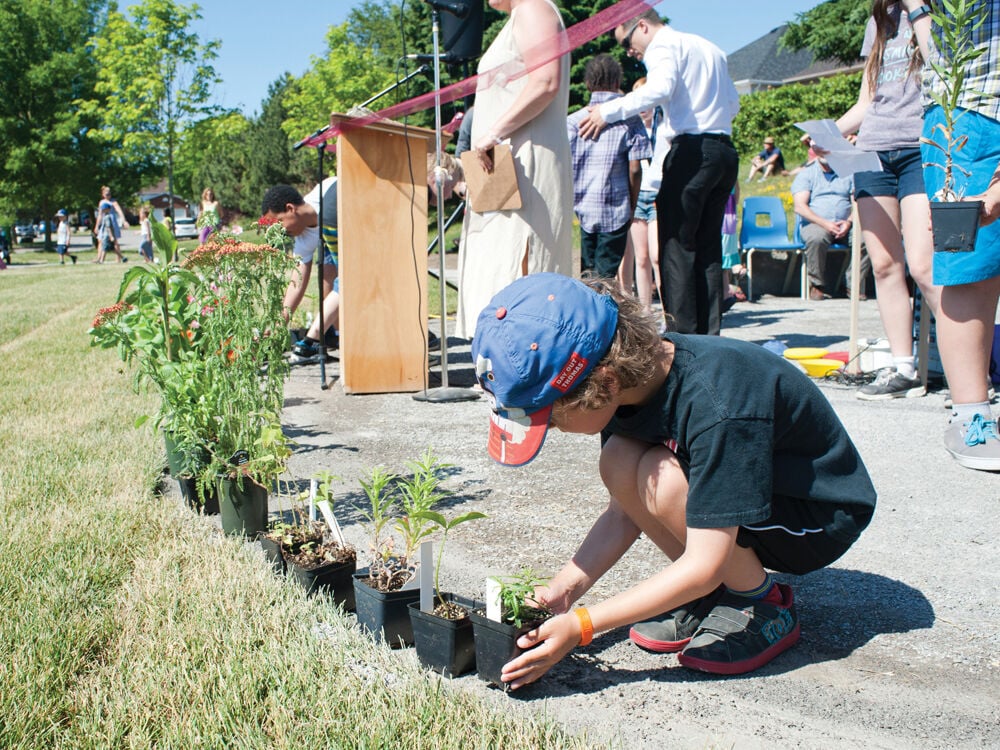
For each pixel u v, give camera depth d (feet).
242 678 6.10
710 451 5.95
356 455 12.71
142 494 10.43
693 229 15.96
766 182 65.98
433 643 6.59
